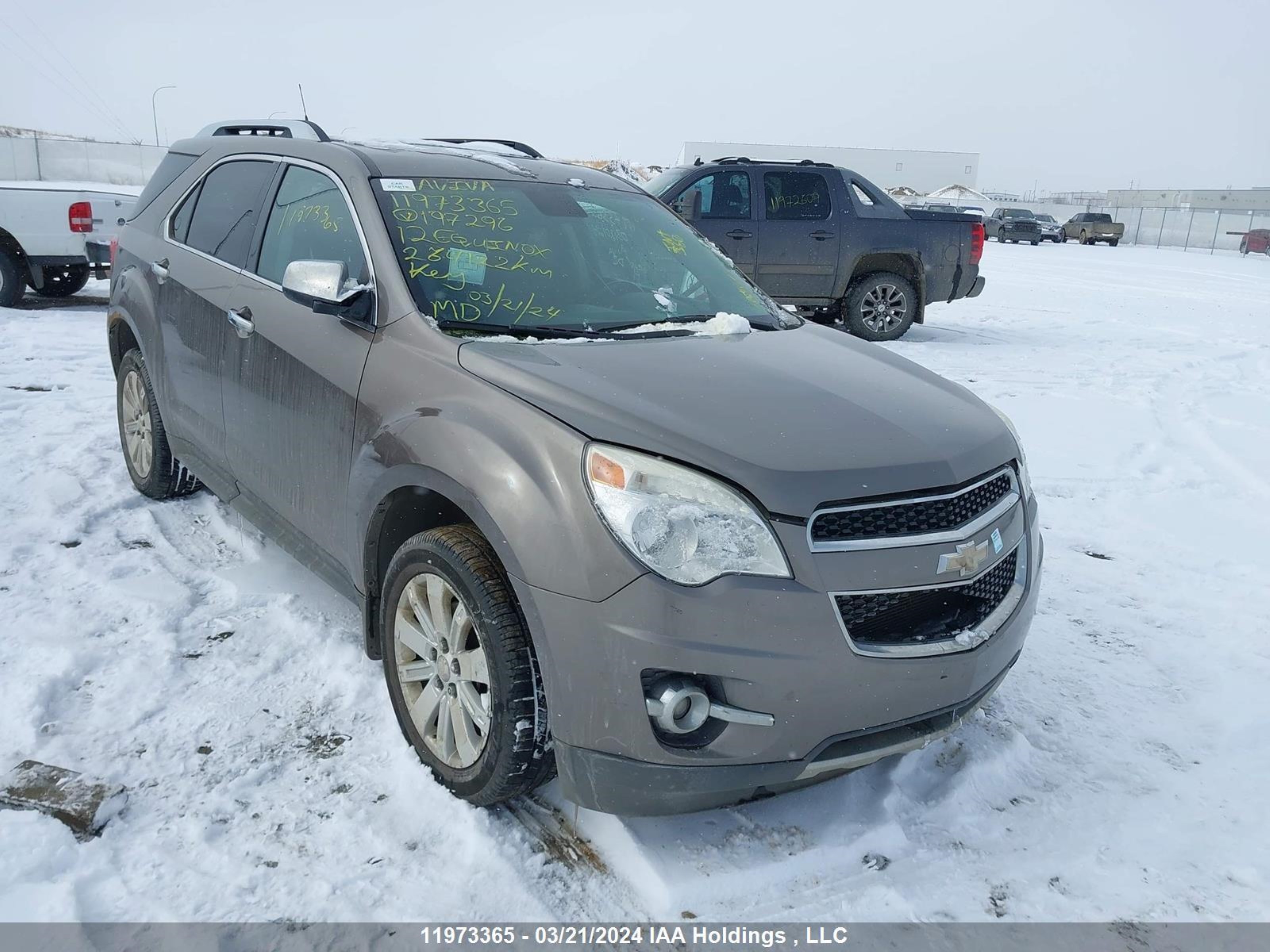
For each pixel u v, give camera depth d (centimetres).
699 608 219
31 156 4259
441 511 279
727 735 226
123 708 300
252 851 244
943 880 249
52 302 1159
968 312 1464
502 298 306
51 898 223
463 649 258
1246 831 273
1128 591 434
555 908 232
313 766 278
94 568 393
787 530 226
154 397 434
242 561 409
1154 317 1438
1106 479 593
